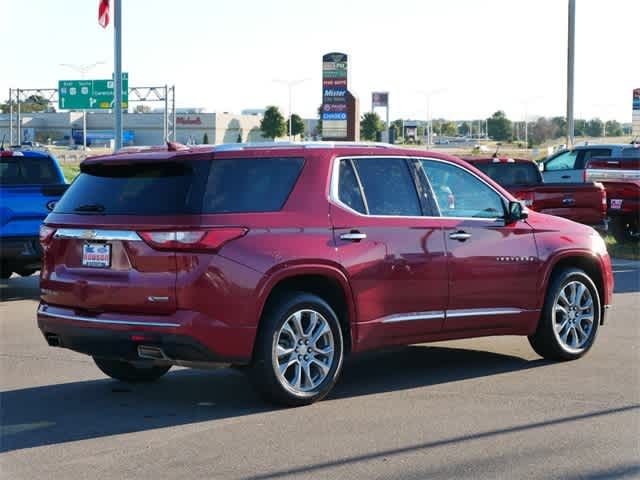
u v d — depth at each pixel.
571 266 9.23
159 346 6.90
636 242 20.84
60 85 75.31
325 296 7.67
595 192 17.92
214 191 7.01
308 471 5.76
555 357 9.04
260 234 7.09
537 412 7.14
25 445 6.33
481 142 185.00
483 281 8.39
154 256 6.91
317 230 7.37
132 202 7.12
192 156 7.06
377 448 6.22
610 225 20.86
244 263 6.96
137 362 7.21
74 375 8.55
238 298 6.93
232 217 7.01
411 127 129.88
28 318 11.71
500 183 19.48
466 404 7.40
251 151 7.27
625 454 6.09
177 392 7.89
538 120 154.62
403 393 7.79
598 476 5.66
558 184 17.92
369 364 9.05
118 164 7.29
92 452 6.17
